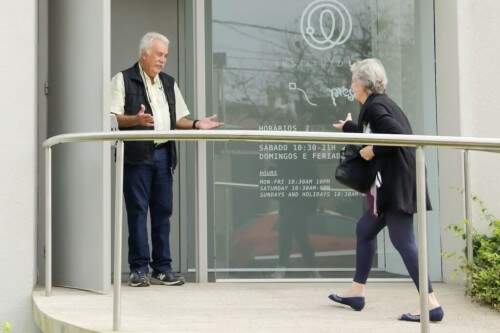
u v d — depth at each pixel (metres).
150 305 6.50
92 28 7.13
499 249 7.21
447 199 8.05
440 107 8.20
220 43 8.28
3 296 6.87
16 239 6.92
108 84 7.11
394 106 6.01
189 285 7.79
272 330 5.48
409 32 8.38
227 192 8.23
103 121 7.05
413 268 5.87
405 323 5.87
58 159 7.52
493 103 7.96
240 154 8.24
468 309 6.61
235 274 8.19
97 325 5.51
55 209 7.57
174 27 8.83
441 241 8.12
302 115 8.31
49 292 6.78
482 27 7.98
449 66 8.05
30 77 7.00
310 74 8.32
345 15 8.36
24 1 7.00
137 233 7.44
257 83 8.30
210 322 5.77
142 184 7.41
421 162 5.02
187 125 7.80
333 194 8.26
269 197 8.26
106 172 7.05
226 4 8.29
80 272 7.23
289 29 8.32
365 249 6.38
